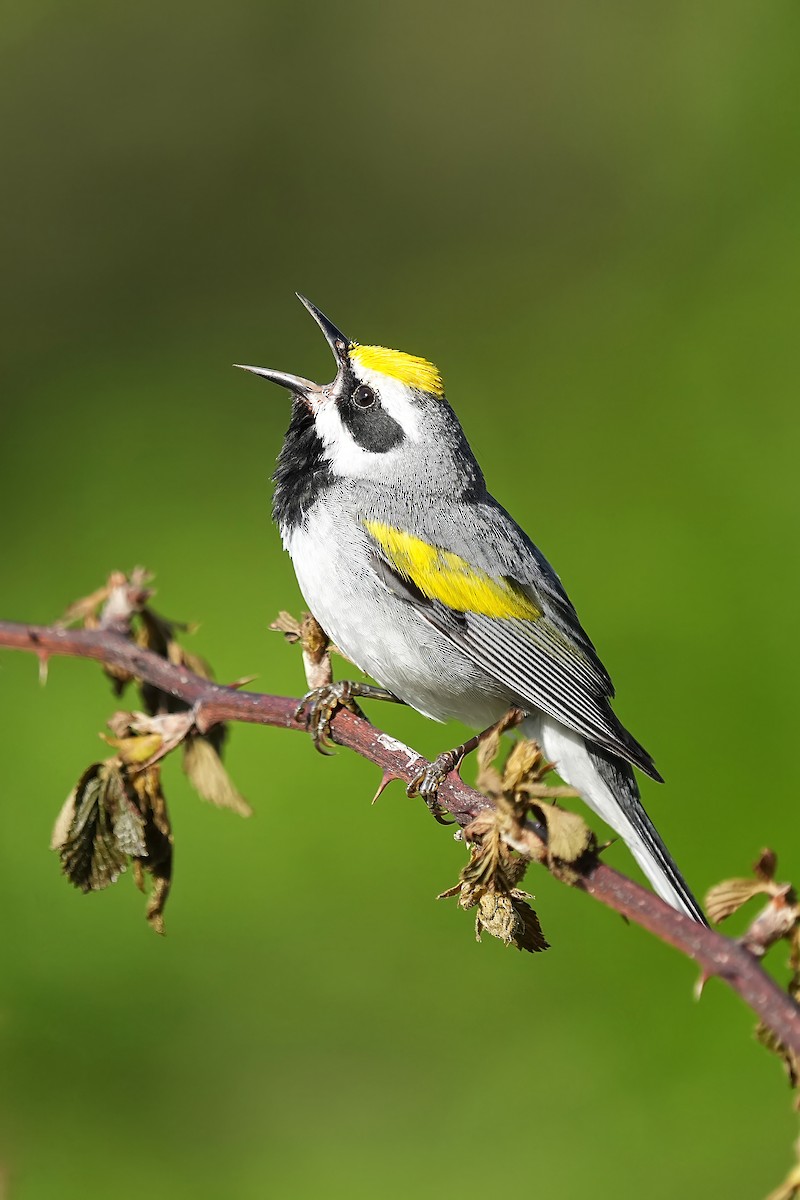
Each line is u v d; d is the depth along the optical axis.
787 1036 4.60
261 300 17.66
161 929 6.59
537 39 19.86
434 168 19.06
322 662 6.88
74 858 6.39
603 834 11.09
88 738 11.81
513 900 5.45
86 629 6.82
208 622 13.11
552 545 13.40
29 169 18.81
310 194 18.89
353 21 20.41
